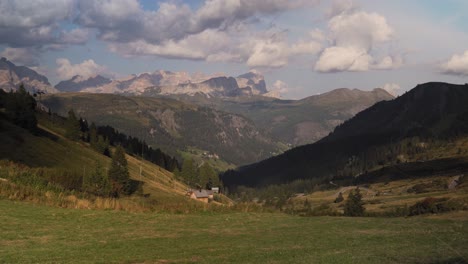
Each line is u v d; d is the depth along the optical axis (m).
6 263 20.56
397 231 31.91
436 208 45.34
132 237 29.08
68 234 28.75
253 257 23.09
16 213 34.28
